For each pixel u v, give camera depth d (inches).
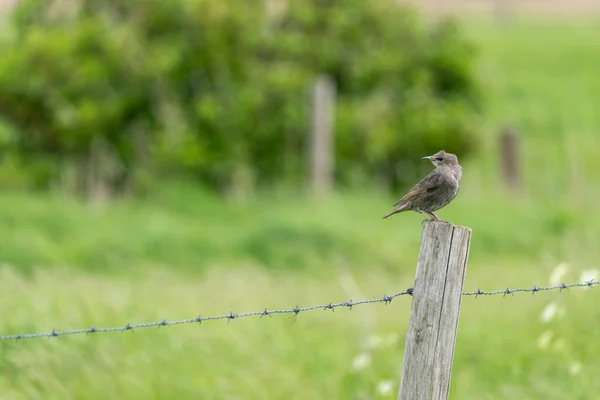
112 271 679.1
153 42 973.8
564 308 458.9
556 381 426.6
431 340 279.6
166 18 970.7
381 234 765.9
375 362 458.0
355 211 869.2
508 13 2405.3
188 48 970.1
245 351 464.4
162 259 707.4
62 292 547.5
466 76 1098.7
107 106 941.8
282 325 518.9
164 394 412.2
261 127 987.9
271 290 613.9
